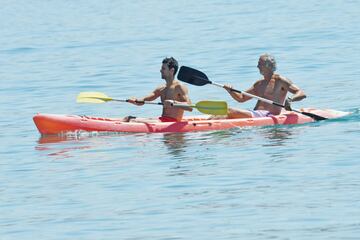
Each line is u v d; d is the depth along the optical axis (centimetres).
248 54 8612
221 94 6775
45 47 9912
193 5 13562
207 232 3334
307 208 3569
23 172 4456
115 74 7862
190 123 5272
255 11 12200
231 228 3366
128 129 5253
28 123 5853
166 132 5234
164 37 10162
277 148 4672
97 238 3328
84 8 14312
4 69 8525
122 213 3638
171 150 4756
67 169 4459
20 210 3775
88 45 9869
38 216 3666
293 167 4241
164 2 14362
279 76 5525
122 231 3400
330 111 5497
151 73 7831
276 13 11819
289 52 8619
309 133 5034
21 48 9925
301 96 5431
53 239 3350
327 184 3903
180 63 8338
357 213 3466
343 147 4606
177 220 3500
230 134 5112
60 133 5297
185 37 10050
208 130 5259
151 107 6381
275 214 3516
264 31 10125
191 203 3728
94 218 3588
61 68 8369
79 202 3841
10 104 6688
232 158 4494
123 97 6806
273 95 5512
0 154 4916
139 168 4388
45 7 14888
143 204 3750
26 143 5162
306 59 8156
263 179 4050
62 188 4094
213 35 10069
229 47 9112
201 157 4553
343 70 7475
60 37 10738
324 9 11900
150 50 9219
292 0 13225
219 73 7694
